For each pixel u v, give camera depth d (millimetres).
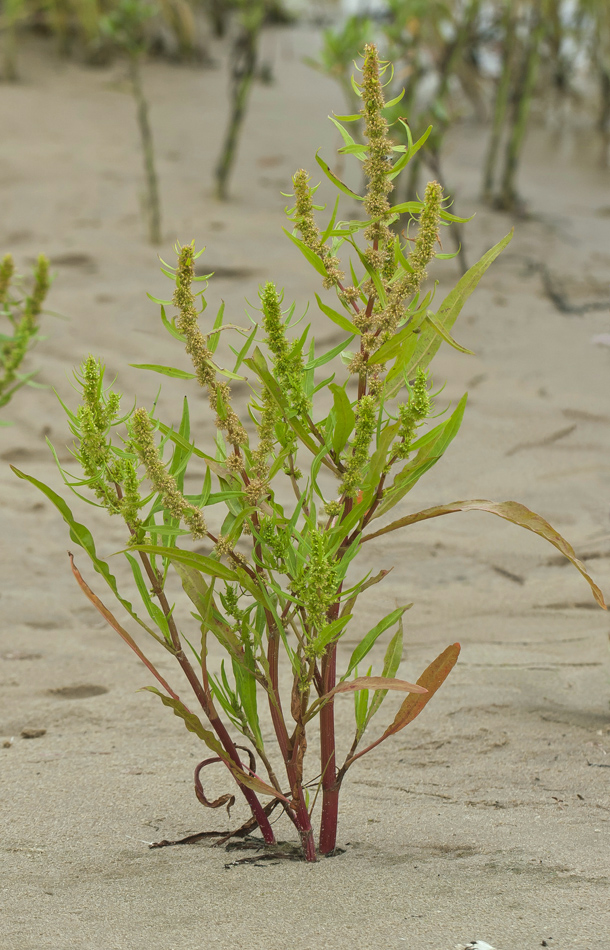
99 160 7520
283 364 1462
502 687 2441
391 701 2391
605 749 2123
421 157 5820
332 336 4941
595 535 3377
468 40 8617
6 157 7387
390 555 3344
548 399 4406
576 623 2840
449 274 5844
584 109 9586
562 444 4039
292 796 1597
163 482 1426
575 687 2445
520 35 8781
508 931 1344
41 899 1483
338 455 1509
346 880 1520
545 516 3514
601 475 3803
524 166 8047
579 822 1777
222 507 3637
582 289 5629
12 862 1626
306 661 1507
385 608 2959
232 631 1596
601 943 1308
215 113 8859
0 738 2193
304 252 1463
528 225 6707
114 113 8609
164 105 8961
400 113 5477
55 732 2225
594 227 6730
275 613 1464
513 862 1589
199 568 1412
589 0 8930
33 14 10219
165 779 1979
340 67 5898
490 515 3623
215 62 10586
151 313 5125
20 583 3082
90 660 2613
